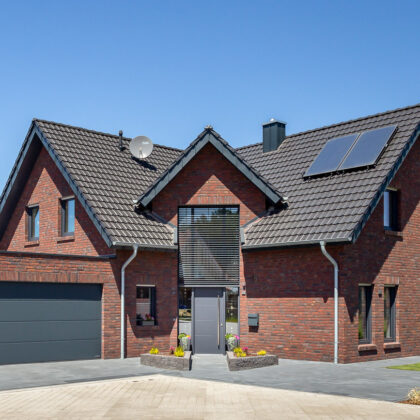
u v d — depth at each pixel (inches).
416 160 823.1
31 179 916.6
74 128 884.6
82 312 713.6
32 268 671.1
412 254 804.6
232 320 796.0
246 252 797.9
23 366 648.4
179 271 799.7
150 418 405.1
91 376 585.6
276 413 418.9
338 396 481.1
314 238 703.7
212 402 458.3
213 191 815.1
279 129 954.7
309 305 730.8
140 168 887.7
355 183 748.6
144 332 761.6
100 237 773.9
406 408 433.7
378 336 745.6
